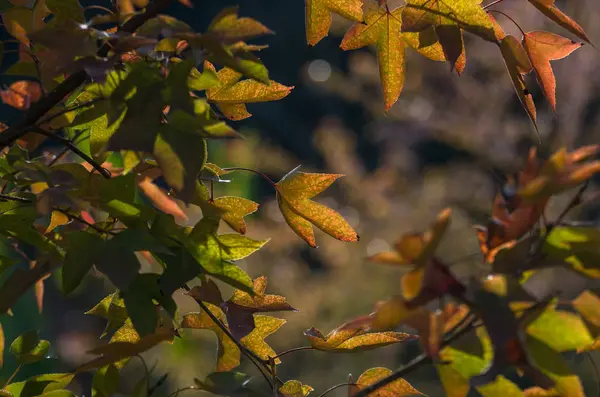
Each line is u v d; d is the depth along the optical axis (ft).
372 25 5.78
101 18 5.41
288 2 47.60
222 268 5.40
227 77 5.67
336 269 23.44
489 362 5.13
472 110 23.82
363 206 24.84
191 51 5.36
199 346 18.20
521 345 4.97
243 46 5.38
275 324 5.73
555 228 5.06
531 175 5.12
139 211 5.38
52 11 5.62
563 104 21.45
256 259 22.54
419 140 26.37
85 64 5.31
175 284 5.35
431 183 25.50
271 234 22.34
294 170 5.74
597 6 21.01
